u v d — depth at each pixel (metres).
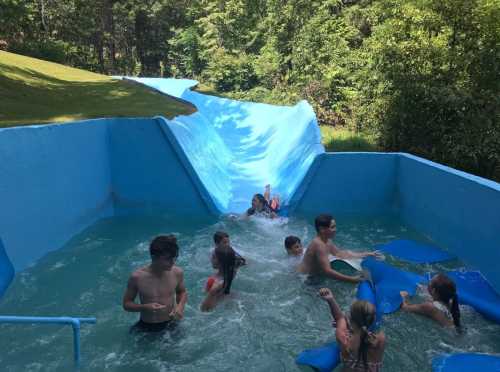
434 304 5.54
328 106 18.27
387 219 9.60
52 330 5.27
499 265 6.25
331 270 6.47
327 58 19.08
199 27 37.22
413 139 11.98
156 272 5.01
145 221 9.23
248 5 31.50
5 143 6.34
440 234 8.04
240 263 6.59
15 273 6.50
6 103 13.81
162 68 45.91
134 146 9.41
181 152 9.38
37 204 7.07
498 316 5.61
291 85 22.09
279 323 5.53
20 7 23.69
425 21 11.22
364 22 19.98
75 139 8.16
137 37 48.16
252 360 4.81
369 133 13.59
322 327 5.48
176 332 5.14
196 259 7.39
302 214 9.74
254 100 24.88
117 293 6.23
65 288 6.31
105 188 9.35
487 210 6.60
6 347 4.91
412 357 4.89
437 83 11.13
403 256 7.45
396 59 11.55
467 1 10.64
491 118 10.62
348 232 8.78
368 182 9.83
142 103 17.80
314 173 9.73
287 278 6.67
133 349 4.93
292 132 13.68
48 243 7.40
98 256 7.43
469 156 10.95
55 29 37.91
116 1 43.34
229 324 5.47
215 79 30.78
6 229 6.37
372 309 4.22
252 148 15.86
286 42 23.88
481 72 10.80
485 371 4.55
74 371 4.53
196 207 9.59
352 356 4.25
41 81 19.66
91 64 39.97
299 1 22.95
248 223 9.09
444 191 7.88
